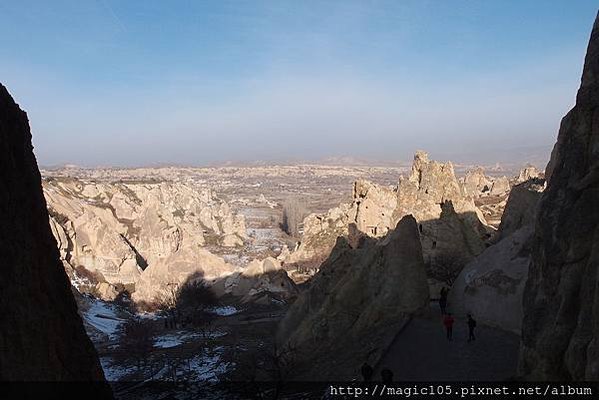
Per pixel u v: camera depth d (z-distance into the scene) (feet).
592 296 47.21
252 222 600.39
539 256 57.82
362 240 233.96
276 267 244.22
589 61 56.08
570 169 55.26
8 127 56.70
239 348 133.69
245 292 239.50
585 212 51.47
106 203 396.78
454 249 137.90
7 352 47.62
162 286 248.11
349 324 103.19
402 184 175.01
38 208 58.90
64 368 54.34
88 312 214.48
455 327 86.17
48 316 54.19
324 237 302.86
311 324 105.70
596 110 53.11
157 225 357.41
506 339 78.43
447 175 164.35
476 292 91.56
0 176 53.01
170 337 168.04
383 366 76.02
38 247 57.41
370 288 103.86
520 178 385.29
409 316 92.94
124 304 251.39
